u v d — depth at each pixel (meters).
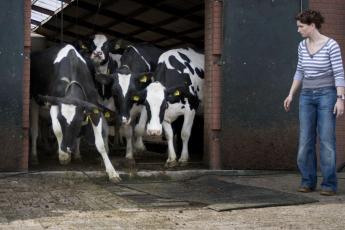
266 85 9.59
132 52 11.45
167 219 5.76
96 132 8.77
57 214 5.98
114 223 5.55
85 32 19.84
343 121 9.86
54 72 9.60
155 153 12.42
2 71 8.79
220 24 9.65
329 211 6.22
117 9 16.11
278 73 9.62
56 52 9.96
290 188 7.97
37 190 7.59
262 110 9.58
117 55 12.70
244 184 8.37
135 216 5.91
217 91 9.67
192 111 10.66
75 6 16.36
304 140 7.51
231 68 9.55
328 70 7.27
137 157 11.55
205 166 9.98
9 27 8.83
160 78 10.71
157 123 9.79
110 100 10.59
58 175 8.81
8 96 8.80
